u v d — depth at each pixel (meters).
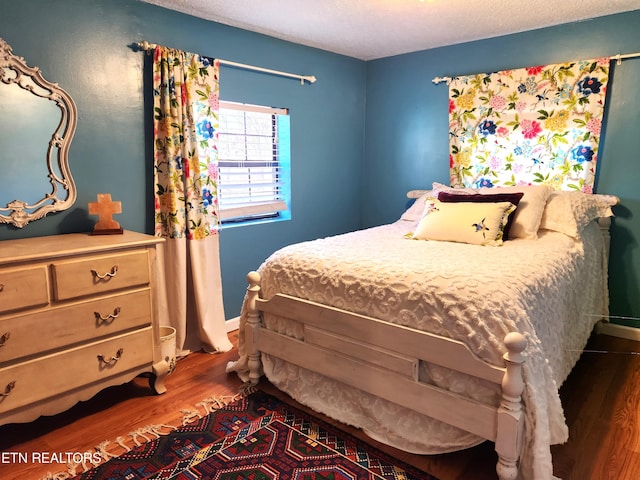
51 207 2.25
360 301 1.89
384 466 1.74
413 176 3.86
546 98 3.06
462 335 1.61
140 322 2.15
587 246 2.59
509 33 3.18
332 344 1.99
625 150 2.85
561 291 1.98
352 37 3.26
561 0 2.55
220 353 2.81
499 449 1.52
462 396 1.63
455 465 1.74
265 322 2.32
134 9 2.47
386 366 1.81
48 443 1.89
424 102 3.69
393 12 2.73
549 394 1.58
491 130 3.32
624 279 2.96
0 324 1.70
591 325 2.68
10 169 2.12
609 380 2.41
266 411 2.13
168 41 2.63
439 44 3.47
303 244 2.42
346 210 4.07
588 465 1.72
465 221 2.47
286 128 3.44
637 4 2.62
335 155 3.88
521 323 1.56
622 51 2.78
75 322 1.91
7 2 2.04
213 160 2.80
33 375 1.81
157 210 2.63
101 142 2.42
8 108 2.09
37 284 1.78
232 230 3.15
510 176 3.28
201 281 2.75
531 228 2.54
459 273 1.77
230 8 2.64
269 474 1.69
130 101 2.51
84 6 2.28
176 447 1.86
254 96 3.15
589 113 2.91
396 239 2.59
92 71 2.35
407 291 1.76
